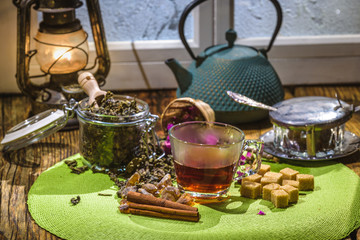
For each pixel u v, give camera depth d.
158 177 0.81
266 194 0.75
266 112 1.06
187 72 1.07
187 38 1.26
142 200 0.72
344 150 0.89
